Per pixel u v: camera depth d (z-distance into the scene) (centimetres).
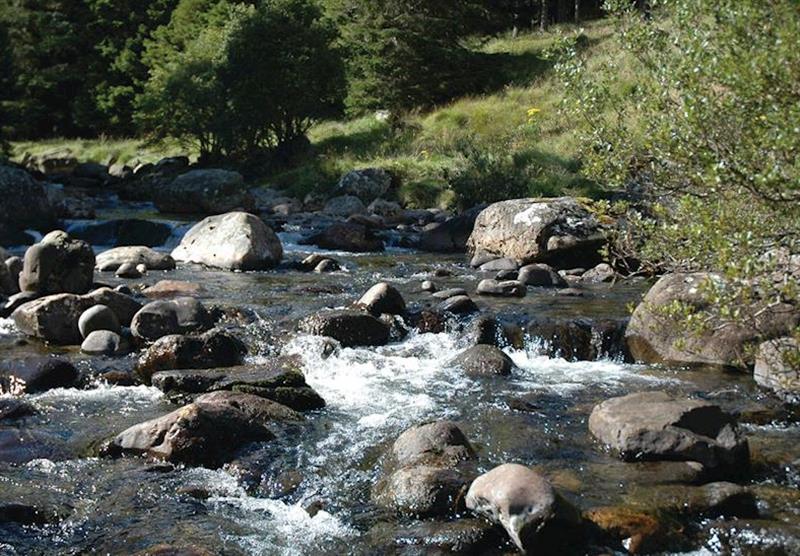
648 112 618
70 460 591
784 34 481
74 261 1014
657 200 736
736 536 482
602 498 516
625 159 634
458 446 579
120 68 3547
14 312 912
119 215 1894
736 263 491
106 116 3603
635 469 559
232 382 723
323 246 1536
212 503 532
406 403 714
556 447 604
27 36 3709
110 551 473
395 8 2659
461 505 505
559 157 1894
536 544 461
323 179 2153
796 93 488
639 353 864
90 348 834
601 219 891
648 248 652
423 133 2392
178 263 1320
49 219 1641
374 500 529
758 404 705
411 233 1656
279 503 536
